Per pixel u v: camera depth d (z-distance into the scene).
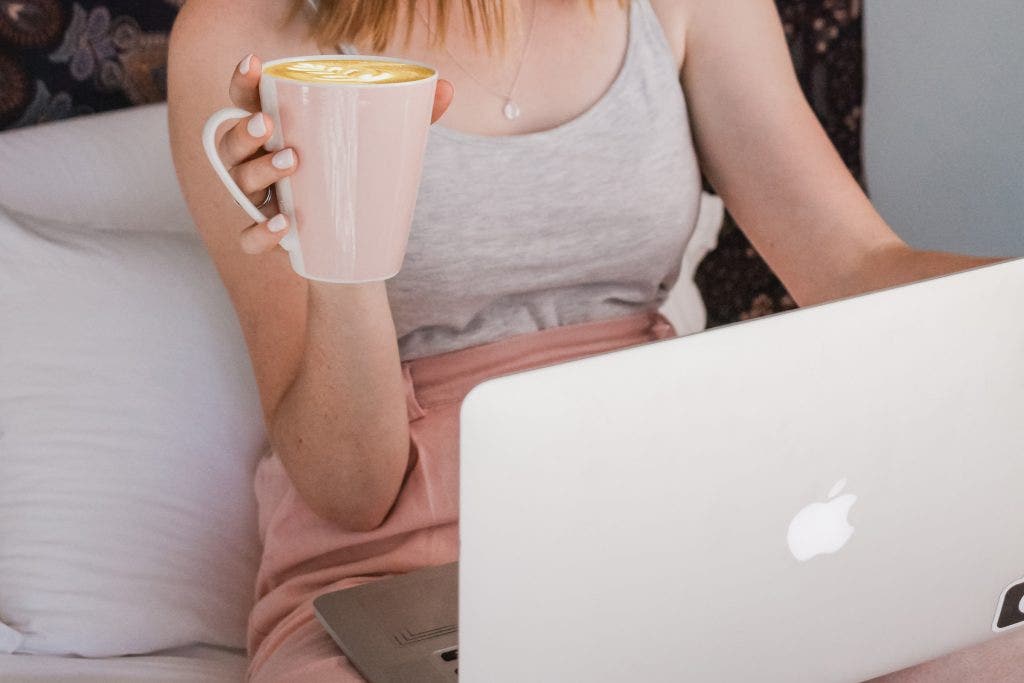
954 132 1.86
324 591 1.04
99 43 1.66
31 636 1.20
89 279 1.38
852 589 0.75
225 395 1.39
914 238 1.97
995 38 1.78
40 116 1.64
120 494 1.29
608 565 0.66
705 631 0.71
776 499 0.69
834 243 1.28
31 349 1.33
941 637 0.81
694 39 1.31
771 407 0.67
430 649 0.85
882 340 0.69
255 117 0.66
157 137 1.61
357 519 1.06
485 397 0.61
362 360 0.96
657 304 1.30
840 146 1.93
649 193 1.22
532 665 0.68
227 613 1.29
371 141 0.66
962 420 0.73
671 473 0.66
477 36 1.18
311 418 1.00
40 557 1.23
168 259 1.44
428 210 1.14
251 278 1.10
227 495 1.35
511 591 0.65
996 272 0.71
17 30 1.60
